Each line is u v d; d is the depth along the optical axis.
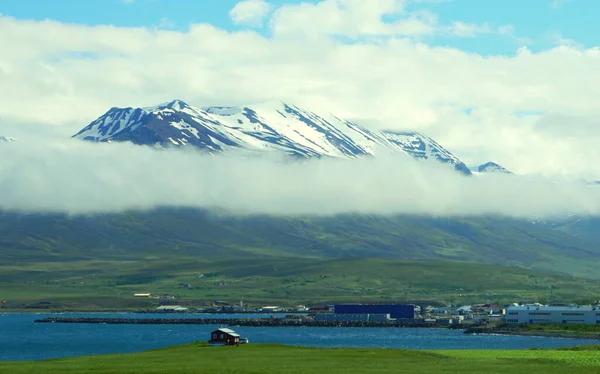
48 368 164.00
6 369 161.88
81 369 161.50
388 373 157.00
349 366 169.38
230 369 160.38
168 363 173.88
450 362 180.38
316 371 158.62
